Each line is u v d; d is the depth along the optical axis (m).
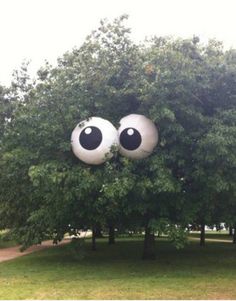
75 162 14.09
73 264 16.48
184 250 21.88
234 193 13.53
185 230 13.70
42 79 15.55
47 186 13.66
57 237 15.74
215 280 12.40
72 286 11.59
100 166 13.69
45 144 14.37
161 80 12.88
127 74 14.40
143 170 13.55
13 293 10.59
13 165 15.91
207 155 12.90
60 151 14.35
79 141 13.07
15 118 16.33
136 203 13.71
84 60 14.52
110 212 13.98
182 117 13.52
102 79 14.11
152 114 12.91
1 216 20.09
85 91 14.29
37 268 15.63
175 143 13.62
